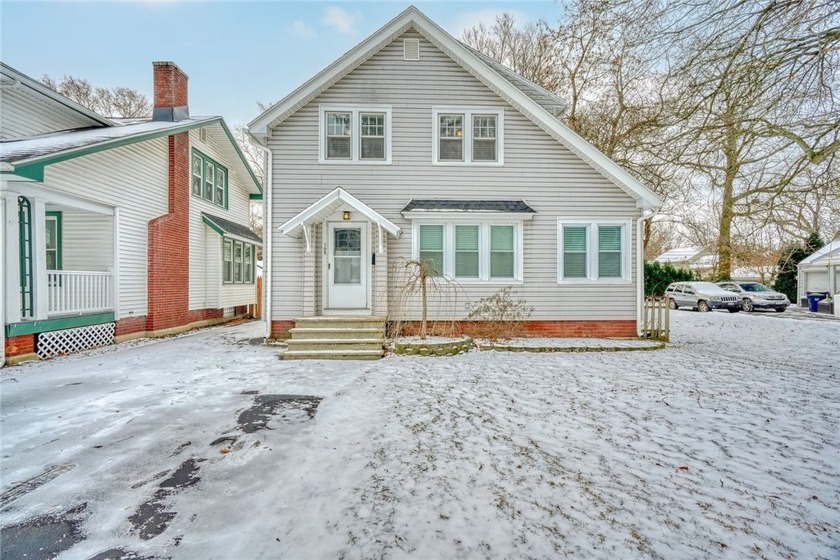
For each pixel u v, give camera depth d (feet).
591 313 33.24
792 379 21.15
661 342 31.27
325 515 9.32
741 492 10.32
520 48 71.56
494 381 20.65
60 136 31.60
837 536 8.62
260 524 9.02
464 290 32.58
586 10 23.48
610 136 53.57
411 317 32.45
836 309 54.03
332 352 26.35
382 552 8.07
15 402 17.51
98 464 11.94
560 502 9.81
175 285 39.91
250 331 40.73
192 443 13.37
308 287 31.14
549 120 32.45
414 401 17.48
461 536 8.54
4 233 24.56
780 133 19.03
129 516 9.42
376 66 32.65
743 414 15.89
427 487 10.48
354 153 32.53
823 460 12.05
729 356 27.27
